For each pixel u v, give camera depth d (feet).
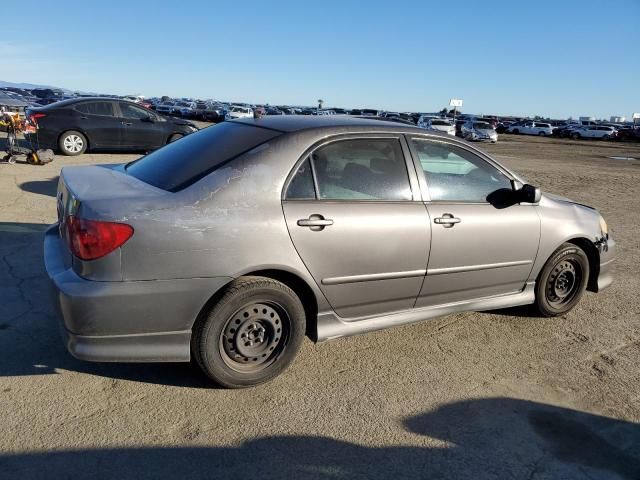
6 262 15.81
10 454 7.97
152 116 44.14
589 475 8.48
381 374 11.10
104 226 8.63
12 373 10.09
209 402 9.66
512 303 13.53
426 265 11.54
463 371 11.46
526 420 9.80
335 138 10.78
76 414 9.04
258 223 9.55
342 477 8.04
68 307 8.69
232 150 10.37
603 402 10.60
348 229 10.38
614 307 15.80
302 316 10.37
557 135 187.01
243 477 7.88
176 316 9.23
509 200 12.88
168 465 8.01
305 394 10.16
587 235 14.38
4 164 34.73
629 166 70.69
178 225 8.98
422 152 11.87
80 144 41.42
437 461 8.54
